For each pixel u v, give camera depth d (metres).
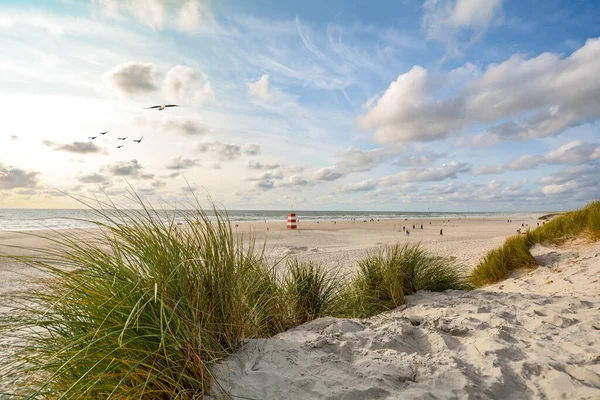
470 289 5.95
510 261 7.46
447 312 4.16
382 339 2.87
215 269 2.43
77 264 2.15
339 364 2.29
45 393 1.83
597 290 4.99
